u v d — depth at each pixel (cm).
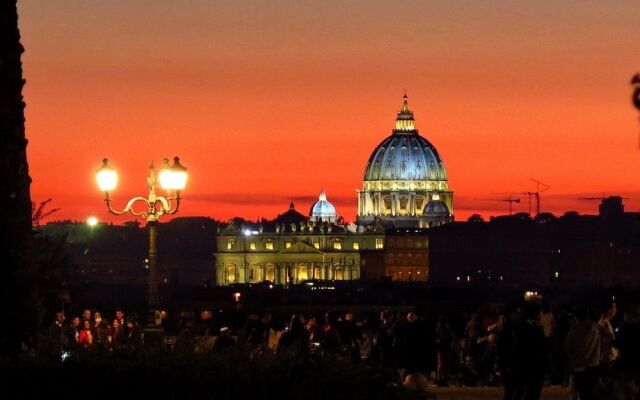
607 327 12788
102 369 8431
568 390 14025
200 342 9019
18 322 9369
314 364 8531
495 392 14838
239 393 8319
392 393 8706
